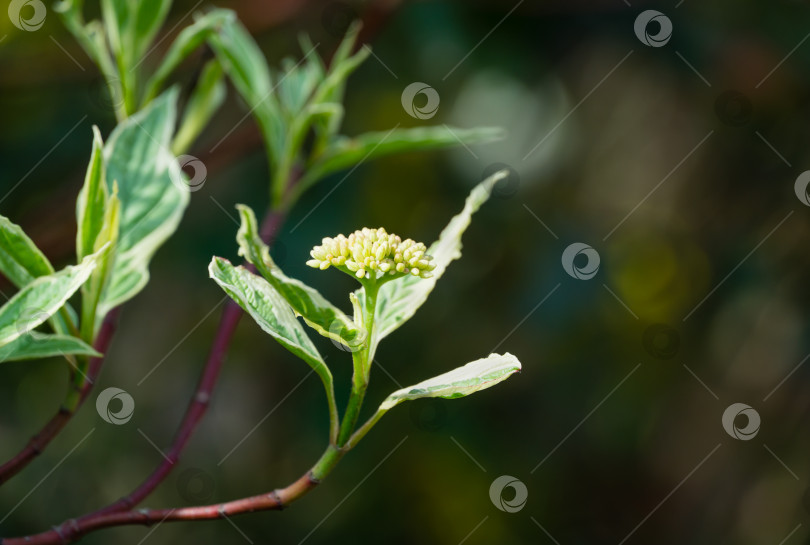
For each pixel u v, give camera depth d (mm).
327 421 1318
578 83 1396
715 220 1404
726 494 1354
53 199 939
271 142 750
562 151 1438
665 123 1426
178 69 1108
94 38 715
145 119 691
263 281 624
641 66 1376
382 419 1354
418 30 1292
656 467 1415
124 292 667
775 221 1352
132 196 680
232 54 730
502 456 1387
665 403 1417
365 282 618
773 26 1289
